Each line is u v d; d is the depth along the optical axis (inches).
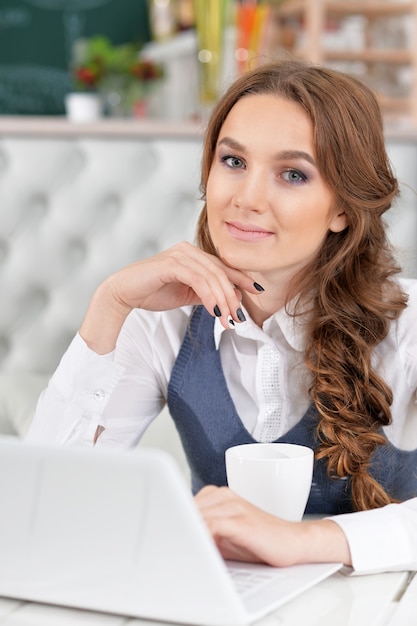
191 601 31.9
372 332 55.1
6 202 114.5
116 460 30.7
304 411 55.2
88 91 154.2
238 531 37.9
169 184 113.0
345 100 50.3
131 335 59.2
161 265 52.1
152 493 30.7
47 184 114.2
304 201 49.3
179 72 161.8
